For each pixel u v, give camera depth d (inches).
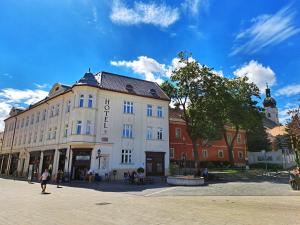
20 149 1819.6
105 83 1381.6
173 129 1815.9
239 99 1665.8
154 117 1491.1
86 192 778.8
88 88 1284.4
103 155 1259.8
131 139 1370.6
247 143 2423.7
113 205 512.4
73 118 1257.4
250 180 1238.3
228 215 407.8
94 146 1246.3
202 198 647.8
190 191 792.9
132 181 1061.1
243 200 607.8
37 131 1649.9
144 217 389.7
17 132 1961.1
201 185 984.3
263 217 393.4
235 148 2287.2
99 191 811.4
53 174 1307.8
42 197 645.9
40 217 387.2
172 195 713.6
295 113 1152.2
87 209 462.6
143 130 1428.4
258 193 757.9
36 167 1518.2
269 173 1672.0
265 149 2386.8
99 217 389.1
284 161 2287.2
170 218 382.6
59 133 1379.2
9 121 2177.7
